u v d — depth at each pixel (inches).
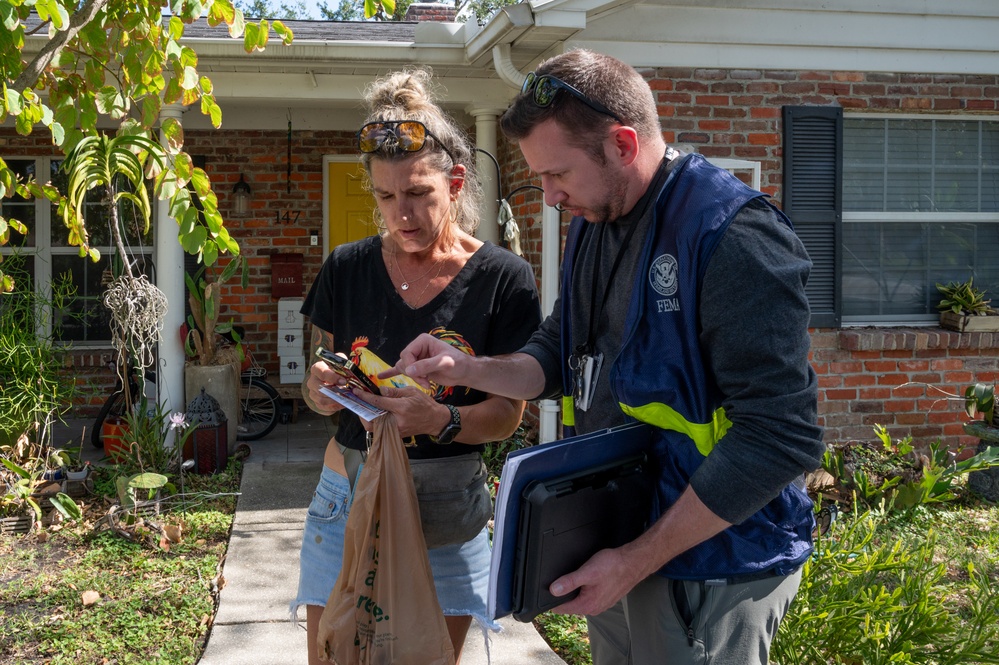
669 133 226.2
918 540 167.2
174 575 165.9
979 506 211.6
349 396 79.6
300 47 222.2
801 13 228.8
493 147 260.2
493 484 200.1
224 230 164.2
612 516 64.1
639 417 65.2
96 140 171.8
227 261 325.7
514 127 62.9
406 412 77.4
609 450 64.0
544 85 61.1
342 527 85.0
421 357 73.8
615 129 61.2
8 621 144.1
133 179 178.9
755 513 63.3
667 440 65.4
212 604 153.0
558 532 59.9
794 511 65.4
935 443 213.3
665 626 64.8
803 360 58.4
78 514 182.5
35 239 315.6
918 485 197.8
